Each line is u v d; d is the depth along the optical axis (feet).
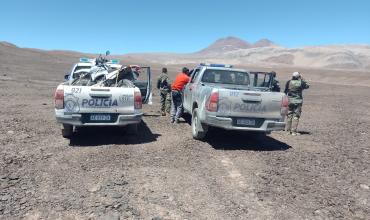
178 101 41.78
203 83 36.42
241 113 30.14
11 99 59.36
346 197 21.26
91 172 23.63
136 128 33.78
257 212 18.84
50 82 101.09
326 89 124.36
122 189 21.02
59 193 20.20
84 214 17.88
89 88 30.04
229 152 29.81
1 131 34.24
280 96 30.60
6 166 24.14
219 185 22.25
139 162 26.05
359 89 126.82
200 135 32.94
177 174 23.84
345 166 27.25
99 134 34.30
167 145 31.14
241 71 37.81
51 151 28.14
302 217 18.54
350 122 49.73
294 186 22.57
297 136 37.73
